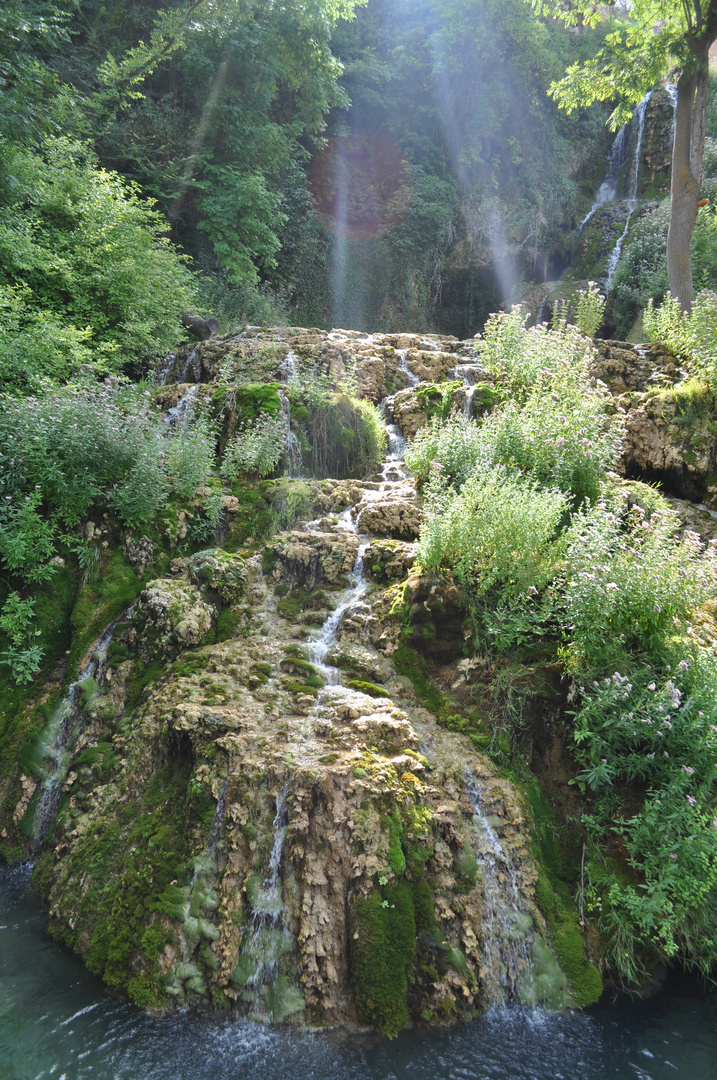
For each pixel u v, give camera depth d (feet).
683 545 17.83
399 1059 12.28
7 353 29.25
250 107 61.41
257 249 60.18
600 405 25.21
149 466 24.93
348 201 82.64
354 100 82.79
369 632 20.15
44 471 23.85
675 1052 12.48
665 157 82.07
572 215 86.79
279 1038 12.69
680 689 15.94
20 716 20.70
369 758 15.43
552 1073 11.98
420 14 87.45
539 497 20.20
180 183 57.11
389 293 81.35
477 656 18.54
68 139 45.34
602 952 14.38
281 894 13.93
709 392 27.53
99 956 14.40
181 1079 11.73
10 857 18.56
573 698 16.84
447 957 13.55
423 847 14.29
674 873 14.28
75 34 57.16
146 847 15.49
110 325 40.83
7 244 34.04
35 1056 12.14
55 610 22.97
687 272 44.27
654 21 47.29
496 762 16.66
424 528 20.86
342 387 32.81
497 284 84.99
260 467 27.73
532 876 14.88
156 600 21.29
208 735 16.55
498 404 29.66
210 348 39.04
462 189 85.66
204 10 59.26
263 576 23.25
